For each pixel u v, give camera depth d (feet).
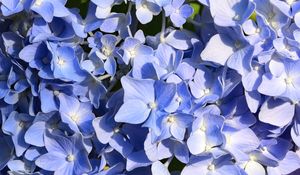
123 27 1.48
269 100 1.48
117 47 1.47
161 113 1.42
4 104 1.54
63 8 1.44
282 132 1.52
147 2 1.46
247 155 1.48
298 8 1.44
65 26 1.48
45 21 1.45
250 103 1.45
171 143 1.47
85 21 1.49
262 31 1.42
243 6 1.45
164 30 1.49
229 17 1.45
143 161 1.47
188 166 1.49
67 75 1.44
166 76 1.43
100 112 1.51
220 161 1.50
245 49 1.43
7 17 1.49
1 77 1.51
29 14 1.47
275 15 1.46
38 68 1.45
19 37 1.49
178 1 1.47
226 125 1.48
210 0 1.44
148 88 1.43
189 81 1.45
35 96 1.49
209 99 1.44
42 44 1.45
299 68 1.47
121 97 1.45
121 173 1.52
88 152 1.49
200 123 1.46
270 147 1.54
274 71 1.45
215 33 1.48
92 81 1.47
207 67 1.48
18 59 1.49
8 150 1.61
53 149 1.51
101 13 1.47
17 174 1.54
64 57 1.45
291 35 1.46
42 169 1.54
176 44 1.48
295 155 1.55
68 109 1.48
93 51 1.46
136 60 1.44
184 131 1.44
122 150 1.48
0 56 1.49
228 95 1.49
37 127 1.50
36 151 1.53
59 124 1.51
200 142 1.46
